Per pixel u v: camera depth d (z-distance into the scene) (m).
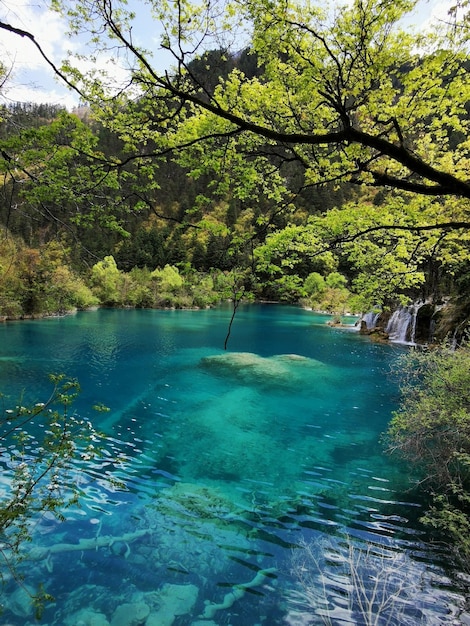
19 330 21.94
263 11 4.03
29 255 24.09
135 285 41.53
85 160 4.60
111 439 8.41
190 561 4.74
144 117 4.73
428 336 20.97
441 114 5.48
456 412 6.41
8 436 8.16
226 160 5.38
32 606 3.99
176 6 3.75
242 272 5.59
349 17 4.61
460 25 3.79
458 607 4.12
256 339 22.84
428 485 6.74
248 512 5.86
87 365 14.83
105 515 5.60
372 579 4.51
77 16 3.59
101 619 3.88
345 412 10.67
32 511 5.38
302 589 4.35
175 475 6.97
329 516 5.81
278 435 8.98
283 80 5.30
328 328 28.31
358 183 4.83
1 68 3.68
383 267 9.41
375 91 4.55
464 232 6.50
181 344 20.17
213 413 10.26
